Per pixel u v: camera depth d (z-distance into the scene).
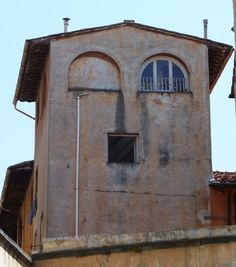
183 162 34.41
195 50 35.78
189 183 34.16
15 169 41.22
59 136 34.25
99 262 23.72
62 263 24.02
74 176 33.84
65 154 34.06
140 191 33.97
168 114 34.97
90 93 34.84
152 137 34.66
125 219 33.53
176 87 35.47
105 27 35.53
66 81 34.84
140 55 35.53
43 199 35.00
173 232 23.20
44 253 24.16
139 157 34.34
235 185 33.53
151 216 33.69
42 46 35.31
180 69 35.69
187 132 34.84
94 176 33.94
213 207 33.69
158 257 23.19
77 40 35.31
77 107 34.66
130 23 35.69
